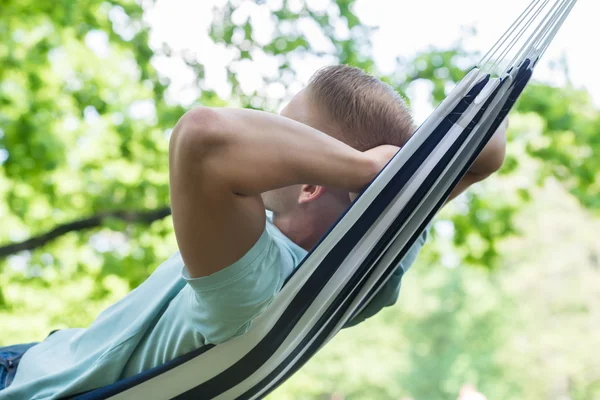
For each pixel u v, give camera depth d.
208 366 1.51
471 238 8.18
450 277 22.36
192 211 1.30
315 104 1.64
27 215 7.57
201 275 1.36
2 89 7.20
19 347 1.86
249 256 1.35
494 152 1.68
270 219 1.72
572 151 8.20
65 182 7.56
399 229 1.46
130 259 7.51
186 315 1.48
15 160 7.00
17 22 7.27
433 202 1.48
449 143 1.40
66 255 7.88
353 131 1.61
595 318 21.39
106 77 7.69
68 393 1.58
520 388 20.53
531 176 8.36
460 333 21.70
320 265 1.43
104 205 7.62
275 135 1.33
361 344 20.31
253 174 1.29
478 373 21.03
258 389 1.64
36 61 7.25
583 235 21.78
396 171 1.39
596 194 8.30
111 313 1.70
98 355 1.61
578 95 8.39
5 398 1.61
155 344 1.54
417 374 21.55
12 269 7.84
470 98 1.40
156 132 7.70
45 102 7.32
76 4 7.37
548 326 21.39
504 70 1.42
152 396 1.54
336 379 19.44
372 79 1.68
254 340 1.49
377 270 1.54
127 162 7.71
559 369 20.52
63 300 8.00
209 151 1.27
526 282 21.92
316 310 1.49
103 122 7.61
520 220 21.05
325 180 1.37
